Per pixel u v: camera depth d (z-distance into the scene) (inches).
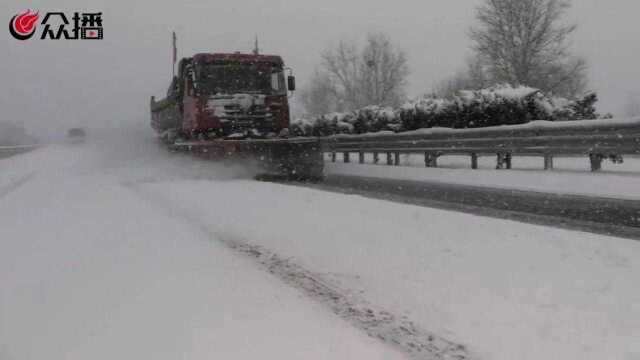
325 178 578.2
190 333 152.3
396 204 331.9
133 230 289.9
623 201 350.3
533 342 140.9
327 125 952.3
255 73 611.2
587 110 623.2
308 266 216.5
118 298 181.5
